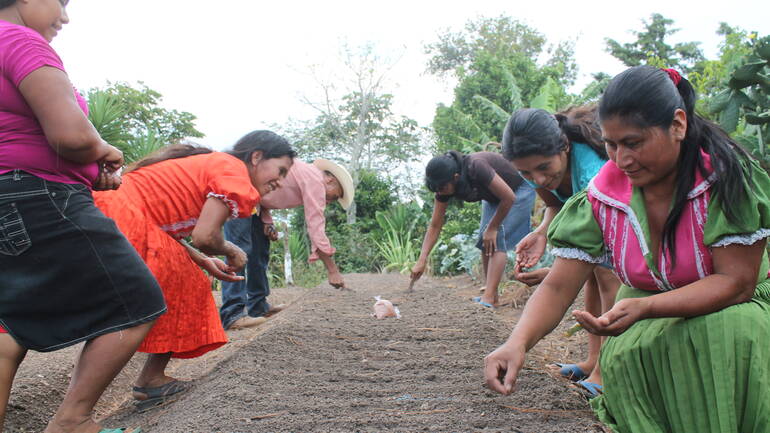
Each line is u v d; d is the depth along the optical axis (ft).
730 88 10.28
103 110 23.91
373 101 78.28
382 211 59.62
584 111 8.63
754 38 16.74
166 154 9.53
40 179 6.24
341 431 6.54
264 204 16.75
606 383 6.30
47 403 9.46
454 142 54.95
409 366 9.78
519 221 17.60
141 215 8.54
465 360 9.87
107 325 6.64
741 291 5.53
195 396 8.61
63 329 6.49
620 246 6.18
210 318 9.38
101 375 6.65
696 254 5.69
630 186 6.11
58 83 6.07
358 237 52.85
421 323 13.96
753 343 5.41
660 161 5.33
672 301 5.41
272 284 35.27
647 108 5.09
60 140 6.05
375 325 13.99
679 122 5.24
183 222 9.06
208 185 8.92
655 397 5.93
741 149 5.59
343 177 18.28
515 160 8.11
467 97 55.62
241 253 9.74
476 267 26.12
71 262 6.34
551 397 7.38
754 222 5.27
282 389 8.49
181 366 12.41
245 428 6.74
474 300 18.97
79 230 6.34
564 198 9.31
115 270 6.57
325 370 9.73
